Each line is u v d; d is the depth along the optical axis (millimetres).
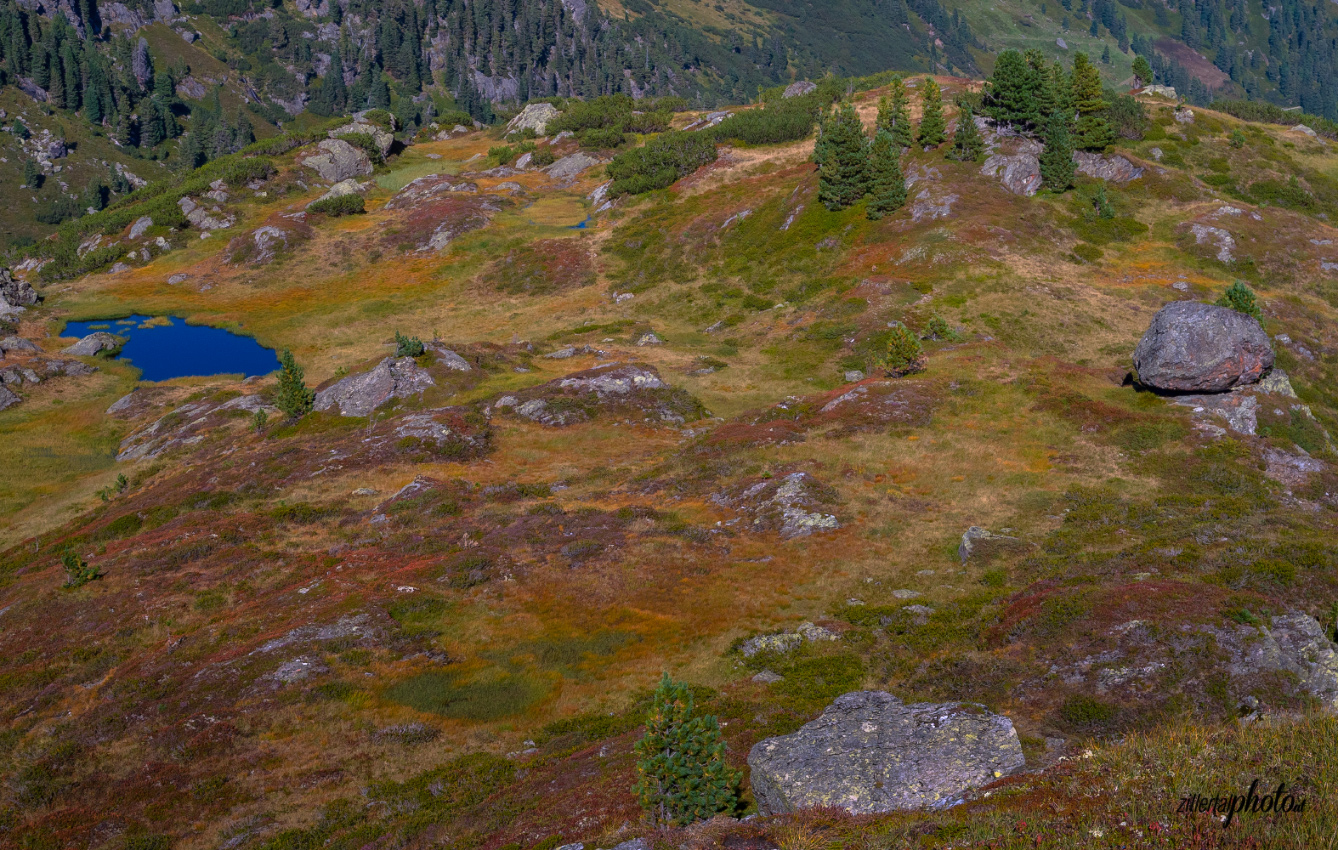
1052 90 95438
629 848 14047
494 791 23469
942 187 93188
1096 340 68812
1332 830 9289
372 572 41062
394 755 26906
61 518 59500
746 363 75812
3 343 89938
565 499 49406
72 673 34781
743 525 42000
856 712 18156
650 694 29203
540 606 36156
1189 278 78125
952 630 29125
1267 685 19750
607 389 66500
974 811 12484
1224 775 11117
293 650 32969
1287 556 28578
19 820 25062
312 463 58344
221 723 28781
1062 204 90562
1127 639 22891
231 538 47062
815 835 13227
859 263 88500
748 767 20172
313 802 24656
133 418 78938
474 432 60969
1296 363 65250
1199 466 42031
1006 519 39281
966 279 79062
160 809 24719
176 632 37688
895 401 53969
